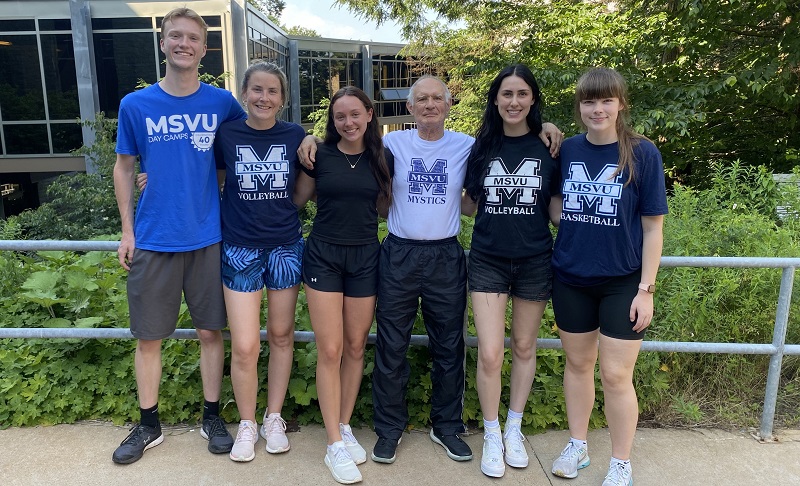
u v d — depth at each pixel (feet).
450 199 9.21
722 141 31.45
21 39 52.95
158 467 9.20
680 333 11.14
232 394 10.62
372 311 9.36
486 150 9.05
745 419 10.59
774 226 14.08
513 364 9.66
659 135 29.37
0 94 53.78
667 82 28.94
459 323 9.52
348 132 8.55
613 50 29.63
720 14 27.55
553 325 11.74
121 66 54.34
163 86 9.03
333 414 9.19
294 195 9.57
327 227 8.93
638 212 8.00
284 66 79.97
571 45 32.58
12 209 58.29
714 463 9.39
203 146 9.05
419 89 9.05
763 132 31.45
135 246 9.14
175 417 10.50
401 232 9.24
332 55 91.81
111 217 39.04
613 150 7.98
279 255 9.19
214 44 54.13
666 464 9.36
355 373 9.59
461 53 53.98
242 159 8.94
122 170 9.05
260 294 9.38
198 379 10.97
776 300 11.53
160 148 8.87
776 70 26.40
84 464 9.24
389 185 9.09
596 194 7.99
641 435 10.23
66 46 53.42
